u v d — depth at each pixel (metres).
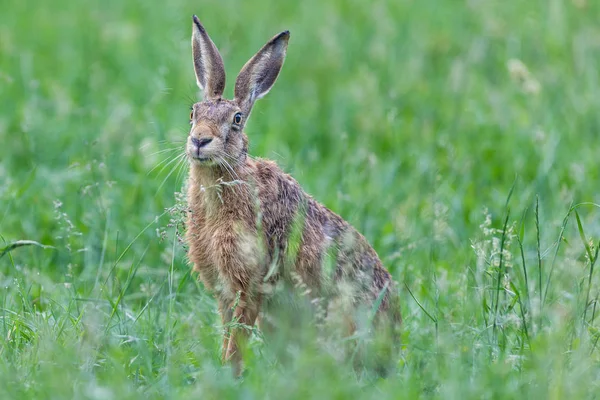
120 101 16.62
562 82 16.98
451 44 19.70
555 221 12.24
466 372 8.55
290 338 9.66
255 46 18.78
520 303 9.38
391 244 12.16
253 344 9.75
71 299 9.95
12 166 14.37
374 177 13.87
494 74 17.97
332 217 10.62
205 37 10.59
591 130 15.86
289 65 19.19
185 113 15.41
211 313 10.69
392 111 14.80
